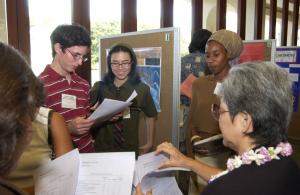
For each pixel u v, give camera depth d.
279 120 0.76
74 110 1.66
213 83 1.83
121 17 3.18
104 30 3.03
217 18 4.55
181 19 3.96
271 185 0.68
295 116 4.05
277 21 6.14
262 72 0.78
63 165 0.93
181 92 2.16
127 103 1.53
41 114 1.00
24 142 0.49
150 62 2.06
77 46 1.55
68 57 1.56
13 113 0.44
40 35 2.52
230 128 0.83
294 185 0.71
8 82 0.44
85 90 1.78
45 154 1.01
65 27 1.56
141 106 1.88
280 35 6.26
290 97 0.78
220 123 0.86
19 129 0.46
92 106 1.89
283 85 0.77
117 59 1.86
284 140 0.80
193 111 1.94
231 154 1.64
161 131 2.02
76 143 1.63
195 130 1.92
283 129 0.78
